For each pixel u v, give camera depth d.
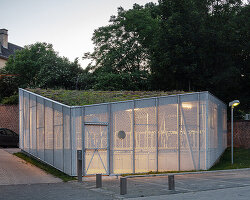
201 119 16.08
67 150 13.09
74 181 11.83
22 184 10.87
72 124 12.89
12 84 33.53
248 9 26.92
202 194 8.71
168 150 15.36
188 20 27.47
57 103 14.18
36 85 35.97
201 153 15.94
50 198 8.32
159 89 30.72
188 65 27.31
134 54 36.34
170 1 28.44
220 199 7.91
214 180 11.75
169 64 27.09
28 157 17.44
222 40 26.28
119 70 37.34
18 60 42.66
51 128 14.81
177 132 15.66
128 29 36.78
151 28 35.28
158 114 15.32
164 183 11.05
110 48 37.78
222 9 27.30
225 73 26.17
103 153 13.61
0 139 22.20
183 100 15.91
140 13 36.75
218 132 20.72
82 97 18.75
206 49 26.73
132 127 14.50
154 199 8.08
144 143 14.80
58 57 38.50
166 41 27.67
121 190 8.93
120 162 14.02
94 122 13.48
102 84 33.25
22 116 19.06
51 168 14.58
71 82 35.81
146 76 34.66
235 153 23.31
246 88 28.86
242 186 10.12
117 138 14.05
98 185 10.30
